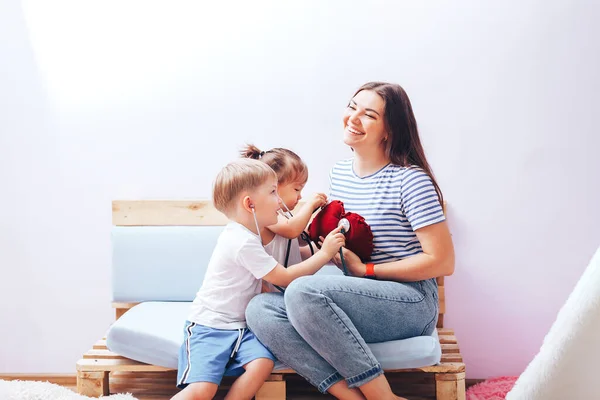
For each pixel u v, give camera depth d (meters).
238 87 2.20
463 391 1.77
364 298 1.69
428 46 2.15
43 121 2.24
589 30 2.12
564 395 1.18
